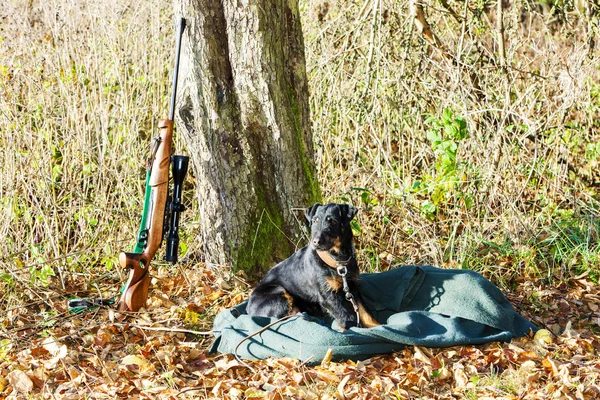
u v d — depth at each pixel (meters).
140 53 4.92
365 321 3.50
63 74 4.66
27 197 4.12
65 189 4.36
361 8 4.76
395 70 4.76
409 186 4.30
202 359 3.34
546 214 4.39
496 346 3.34
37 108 4.39
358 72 4.86
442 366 3.19
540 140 4.62
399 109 4.62
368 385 3.10
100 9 4.85
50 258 4.09
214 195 3.92
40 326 3.63
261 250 3.96
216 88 3.83
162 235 3.69
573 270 4.11
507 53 5.04
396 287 3.62
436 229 4.37
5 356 3.38
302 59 3.97
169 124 3.66
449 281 3.58
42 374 3.21
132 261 3.65
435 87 4.74
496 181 4.22
